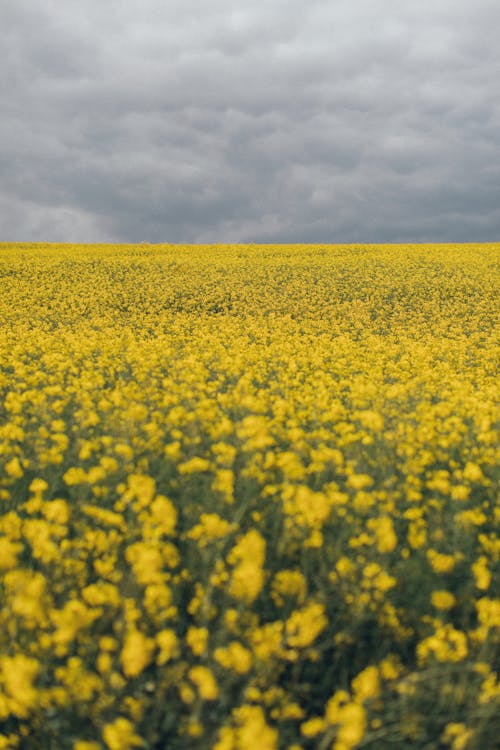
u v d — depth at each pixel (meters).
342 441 6.13
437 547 4.32
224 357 12.17
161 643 2.78
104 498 4.67
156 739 2.73
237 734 2.52
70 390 8.74
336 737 2.83
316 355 13.47
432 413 7.82
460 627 3.70
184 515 4.71
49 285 27.06
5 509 4.71
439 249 43.84
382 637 3.51
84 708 2.77
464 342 17.25
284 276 30.55
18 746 2.85
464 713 2.87
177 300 24.97
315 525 3.91
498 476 5.76
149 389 8.83
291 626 2.98
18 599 2.90
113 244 48.81
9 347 13.40
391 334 19.77
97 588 3.21
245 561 3.36
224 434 6.13
